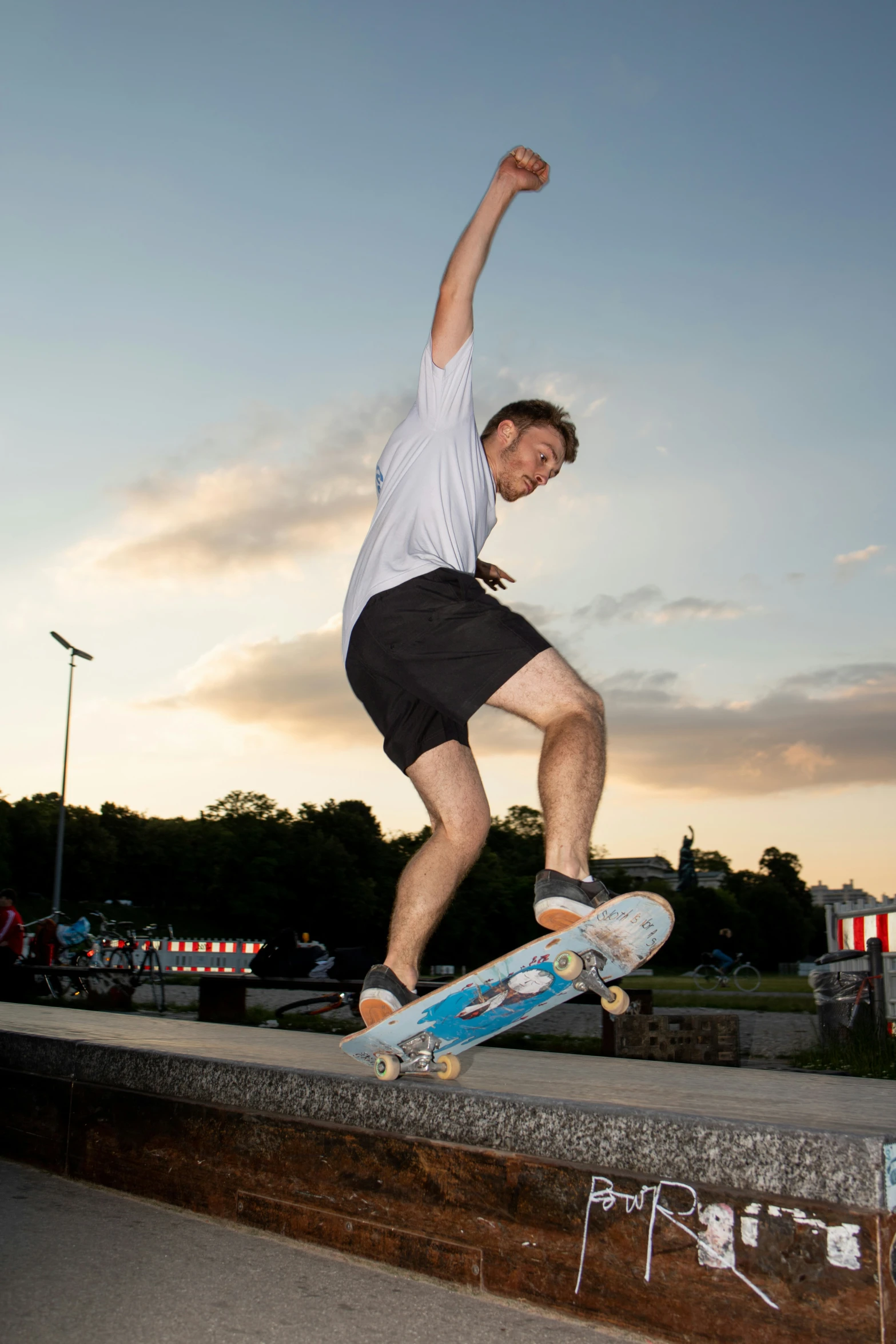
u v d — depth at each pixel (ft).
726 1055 23.80
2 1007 16.76
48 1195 8.48
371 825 401.49
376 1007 7.78
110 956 46.06
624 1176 5.42
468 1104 6.22
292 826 367.45
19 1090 9.95
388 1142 6.61
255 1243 7.08
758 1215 4.87
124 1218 7.75
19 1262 6.62
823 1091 7.20
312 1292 6.05
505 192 8.35
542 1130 5.83
